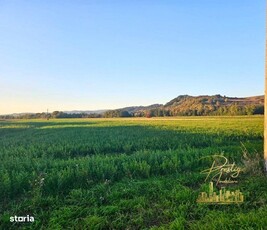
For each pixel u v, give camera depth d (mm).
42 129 39312
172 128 31547
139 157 11148
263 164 9438
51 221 6109
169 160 10539
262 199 6770
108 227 6000
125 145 17016
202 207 6527
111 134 26562
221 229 5477
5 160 11852
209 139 18812
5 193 7617
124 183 8477
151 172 9609
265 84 9477
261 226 5398
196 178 8609
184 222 5840
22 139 24688
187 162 10094
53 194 7746
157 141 18781
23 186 8078
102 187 7941
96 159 11086
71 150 16312
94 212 6484
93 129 35000
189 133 24219
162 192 7531
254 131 23594
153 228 5629
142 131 28984
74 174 8906
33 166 10414
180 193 7234
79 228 5879
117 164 10188
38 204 6961
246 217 5730
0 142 22422
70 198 7461
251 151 12336
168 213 6277
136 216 6270
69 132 31562
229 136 20828
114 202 7035
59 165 10477
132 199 7137
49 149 15984
